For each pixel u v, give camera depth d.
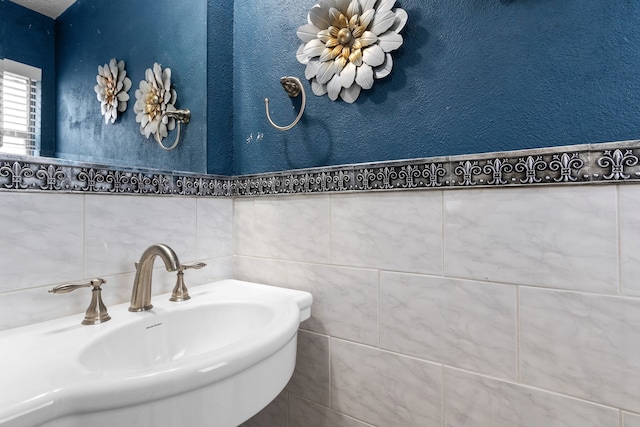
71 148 0.76
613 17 0.59
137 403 0.41
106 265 0.78
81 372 0.46
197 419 0.45
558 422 0.62
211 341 0.81
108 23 0.84
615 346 0.57
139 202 0.85
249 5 1.11
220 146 1.09
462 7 0.73
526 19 0.66
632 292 0.56
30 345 0.56
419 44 0.78
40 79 0.72
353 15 0.85
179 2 1.00
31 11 0.71
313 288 0.92
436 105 0.76
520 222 0.65
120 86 0.86
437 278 0.74
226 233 1.08
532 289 0.64
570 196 0.61
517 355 0.65
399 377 0.79
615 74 0.58
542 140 0.64
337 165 0.90
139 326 0.70
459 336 0.71
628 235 0.56
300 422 0.96
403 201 0.78
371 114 0.85
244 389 0.51
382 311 0.81
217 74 1.09
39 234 0.67
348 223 0.86
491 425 0.68
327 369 0.90
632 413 0.56
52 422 0.40
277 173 0.99
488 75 0.70
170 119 0.97
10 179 0.63
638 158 0.55
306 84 0.97
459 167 0.71
